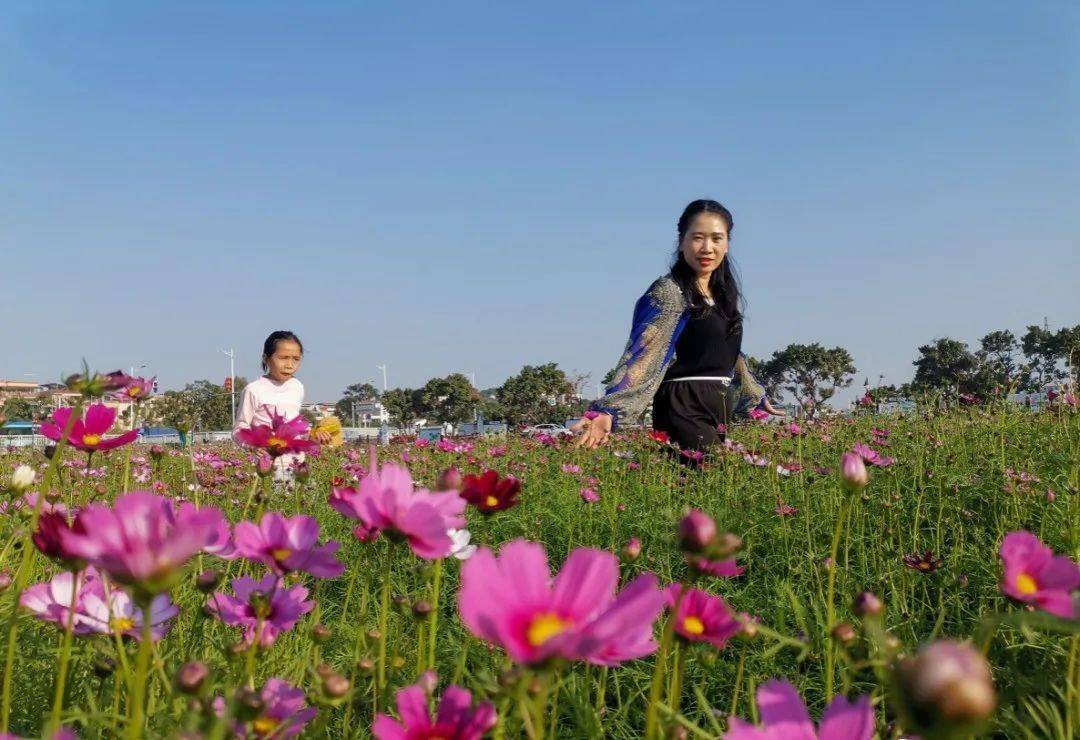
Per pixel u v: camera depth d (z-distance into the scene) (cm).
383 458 618
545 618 90
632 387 525
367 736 187
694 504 457
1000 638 242
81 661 183
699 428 560
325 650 232
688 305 539
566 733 193
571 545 401
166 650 177
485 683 128
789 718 88
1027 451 495
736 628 129
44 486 141
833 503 425
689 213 555
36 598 142
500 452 605
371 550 193
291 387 688
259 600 148
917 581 321
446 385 6544
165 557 92
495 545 402
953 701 59
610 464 576
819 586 306
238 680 156
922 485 425
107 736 146
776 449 507
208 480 495
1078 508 295
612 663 98
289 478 496
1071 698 164
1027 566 125
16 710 167
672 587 134
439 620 273
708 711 152
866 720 84
